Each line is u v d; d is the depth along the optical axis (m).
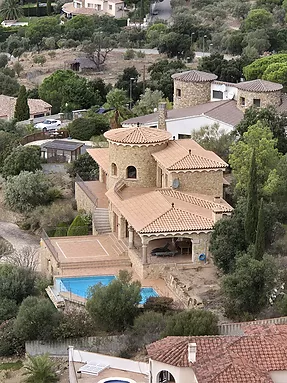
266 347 47.03
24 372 55.75
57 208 86.44
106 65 176.00
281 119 84.06
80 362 53.12
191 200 70.81
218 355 46.53
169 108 117.44
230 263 63.47
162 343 48.66
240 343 47.47
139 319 57.22
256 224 63.19
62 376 55.22
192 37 178.62
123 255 70.50
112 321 58.47
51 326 58.56
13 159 95.94
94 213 78.56
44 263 73.81
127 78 146.50
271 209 67.31
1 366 57.44
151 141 75.88
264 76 116.19
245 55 144.00
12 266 68.19
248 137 75.94
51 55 185.12
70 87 137.50
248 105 96.12
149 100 122.62
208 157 74.00
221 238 64.06
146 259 66.75
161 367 47.06
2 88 155.25
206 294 61.97
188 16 196.62
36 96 148.25
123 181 77.06
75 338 58.31
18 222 88.25
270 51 164.12
